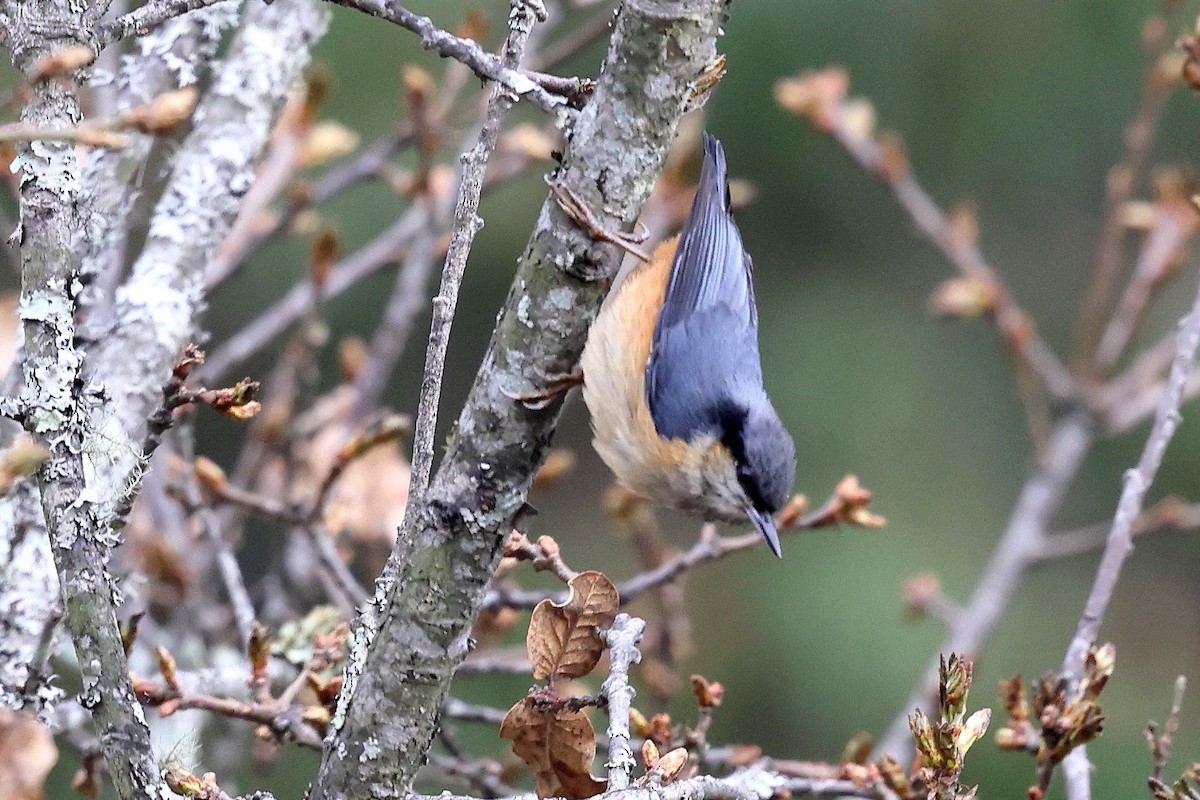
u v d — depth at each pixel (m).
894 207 15.80
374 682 5.38
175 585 8.76
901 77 15.40
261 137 7.65
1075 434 10.84
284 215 9.73
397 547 5.35
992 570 10.36
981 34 15.34
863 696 13.93
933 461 15.21
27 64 4.68
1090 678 6.12
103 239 7.08
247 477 9.91
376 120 14.18
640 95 5.31
